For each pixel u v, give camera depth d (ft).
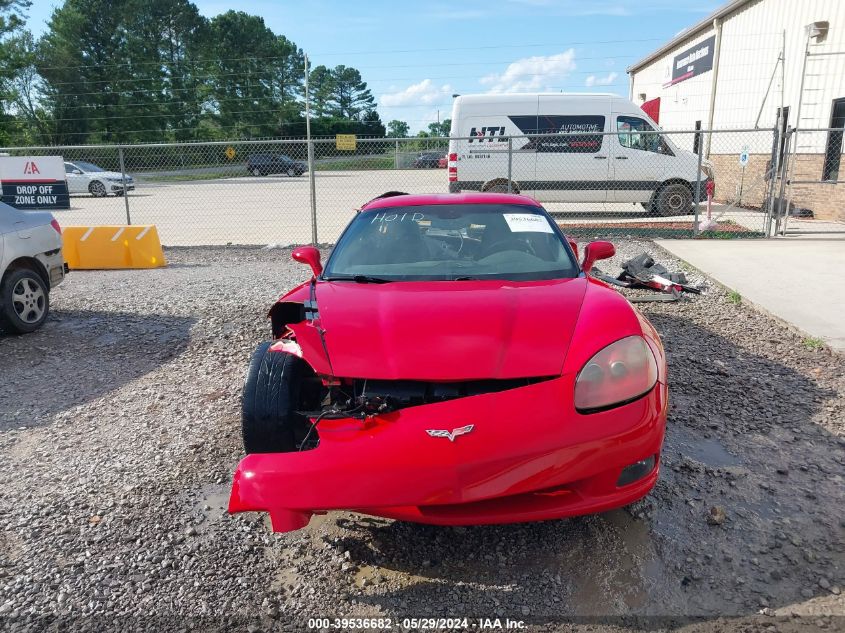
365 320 9.82
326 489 8.04
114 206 70.85
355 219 14.01
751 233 38.60
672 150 46.55
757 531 9.56
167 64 213.66
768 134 52.95
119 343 20.20
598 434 8.20
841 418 13.23
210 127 227.61
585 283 11.34
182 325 21.88
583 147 45.96
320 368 9.04
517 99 45.73
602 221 45.91
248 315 22.68
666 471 11.20
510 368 8.61
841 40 44.14
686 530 9.63
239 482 8.34
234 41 229.25
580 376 8.58
